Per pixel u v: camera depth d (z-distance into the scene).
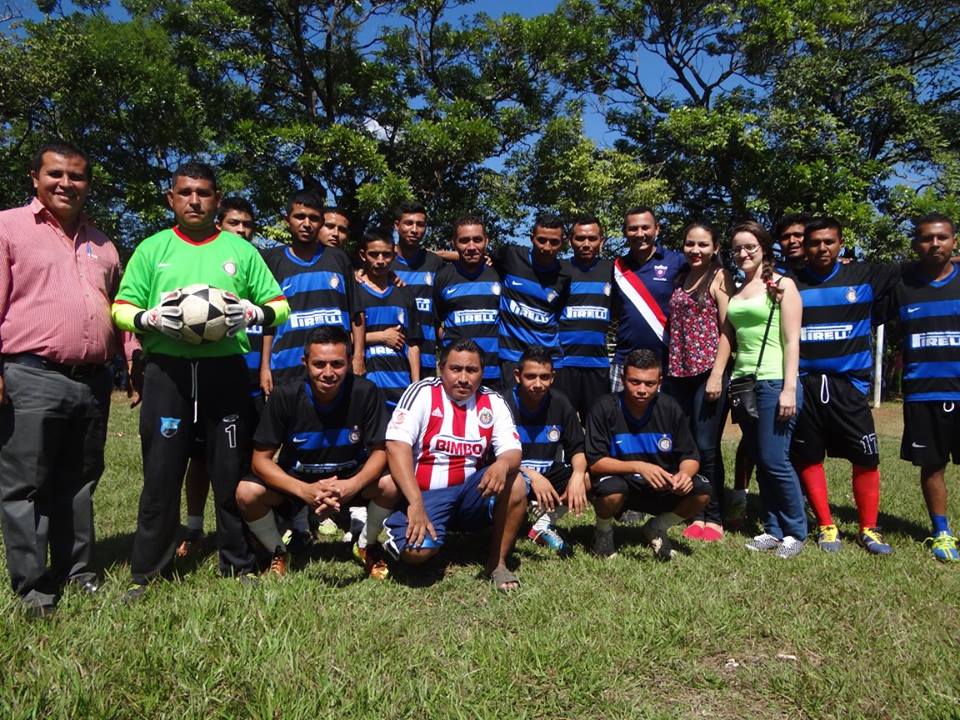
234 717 2.45
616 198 18.88
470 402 4.09
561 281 5.60
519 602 3.58
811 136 18.16
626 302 5.57
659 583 3.94
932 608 3.62
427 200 19.17
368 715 2.48
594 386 5.59
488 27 19.17
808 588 3.88
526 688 2.75
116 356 3.91
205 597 3.36
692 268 5.34
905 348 4.95
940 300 4.77
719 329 5.20
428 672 2.84
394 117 19.16
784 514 4.78
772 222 19.50
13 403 3.27
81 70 15.91
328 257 4.89
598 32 20.84
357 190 16.91
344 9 18.39
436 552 4.16
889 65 20.05
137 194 17.03
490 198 18.80
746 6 19.30
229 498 3.77
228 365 3.68
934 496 4.86
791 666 2.99
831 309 4.91
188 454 3.68
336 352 3.76
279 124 18.50
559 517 4.84
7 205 18.23
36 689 2.49
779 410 4.71
